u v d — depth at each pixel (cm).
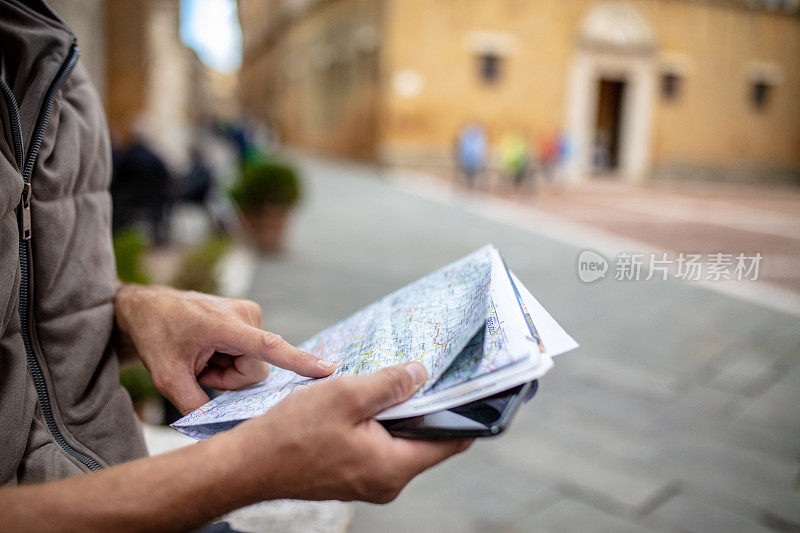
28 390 81
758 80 2269
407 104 2009
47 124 86
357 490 65
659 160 2239
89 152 96
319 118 2844
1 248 76
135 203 678
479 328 68
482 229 937
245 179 703
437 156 2044
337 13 2505
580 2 2070
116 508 59
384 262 706
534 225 999
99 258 98
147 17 1269
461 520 251
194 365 96
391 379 65
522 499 268
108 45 1249
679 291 529
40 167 84
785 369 415
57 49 86
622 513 260
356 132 2312
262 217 700
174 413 233
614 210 1321
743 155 2308
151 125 1277
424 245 808
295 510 187
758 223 980
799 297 496
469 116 2050
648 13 2127
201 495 60
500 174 1998
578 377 396
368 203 1251
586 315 459
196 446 63
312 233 870
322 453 62
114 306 102
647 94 2178
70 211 91
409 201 1330
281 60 3703
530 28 2048
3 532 57
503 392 70
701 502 271
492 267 84
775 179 2345
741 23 2219
